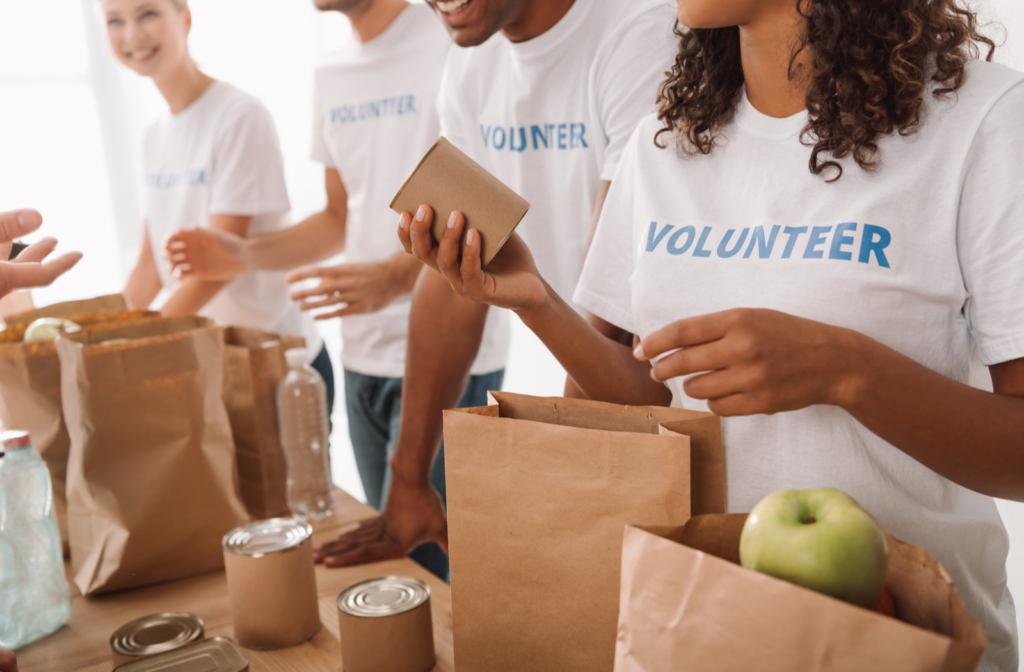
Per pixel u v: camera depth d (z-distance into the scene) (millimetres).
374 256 2094
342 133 2084
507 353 2066
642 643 532
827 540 491
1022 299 725
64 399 1112
